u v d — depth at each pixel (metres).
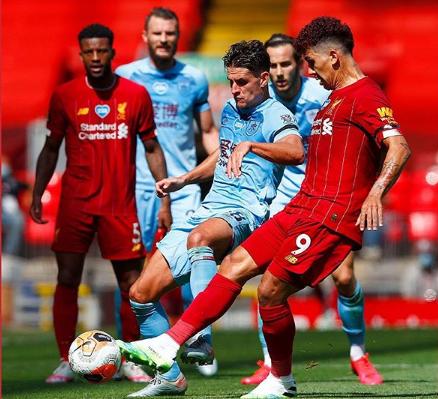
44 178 29.31
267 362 27.33
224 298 20.59
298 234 20.45
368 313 55.97
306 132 28.78
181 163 31.88
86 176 28.48
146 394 22.80
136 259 28.75
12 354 38.84
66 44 97.62
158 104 31.69
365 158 20.44
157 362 19.91
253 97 22.20
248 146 20.50
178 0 97.69
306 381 28.00
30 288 57.47
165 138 31.70
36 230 63.72
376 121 20.05
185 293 29.39
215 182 23.02
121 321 29.25
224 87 75.38
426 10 95.06
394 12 95.25
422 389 25.00
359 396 22.88
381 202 19.50
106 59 27.98
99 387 26.31
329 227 20.38
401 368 32.38
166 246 22.33
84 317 56.62
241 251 20.92
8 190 60.34
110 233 28.48
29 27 98.88
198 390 24.83
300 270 20.39
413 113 88.06
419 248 61.25
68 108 28.48
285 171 28.86
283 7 99.88
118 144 28.42
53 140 29.02
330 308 55.09
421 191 68.88
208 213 22.61
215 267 21.59
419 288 59.78
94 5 99.19
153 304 22.53
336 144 20.50
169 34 31.34
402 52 92.25
